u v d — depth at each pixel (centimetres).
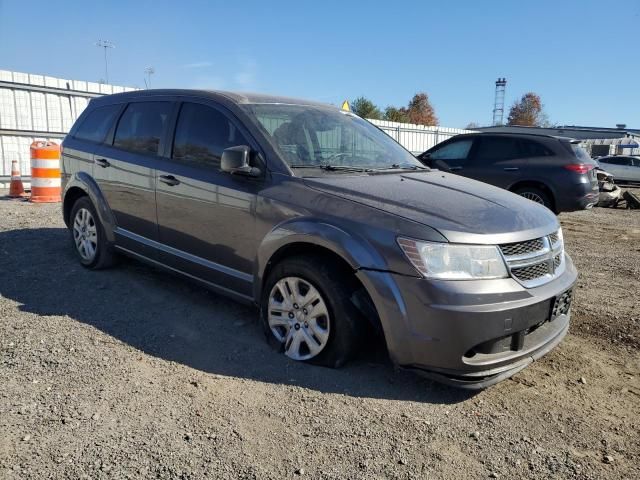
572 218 1253
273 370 357
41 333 397
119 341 391
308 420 302
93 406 305
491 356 317
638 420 319
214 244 419
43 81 1208
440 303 303
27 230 727
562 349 415
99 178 533
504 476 265
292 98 482
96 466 255
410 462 271
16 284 503
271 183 383
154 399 316
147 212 478
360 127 492
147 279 532
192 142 448
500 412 322
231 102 431
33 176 992
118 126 532
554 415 321
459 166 1080
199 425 293
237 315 450
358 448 280
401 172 436
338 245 333
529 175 1012
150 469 255
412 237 314
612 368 387
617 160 2750
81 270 554
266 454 271
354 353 355
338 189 363
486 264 313
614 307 516
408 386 345
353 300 340
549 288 338
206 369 356
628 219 1251
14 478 244
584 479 264
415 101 6353
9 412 295
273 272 377
